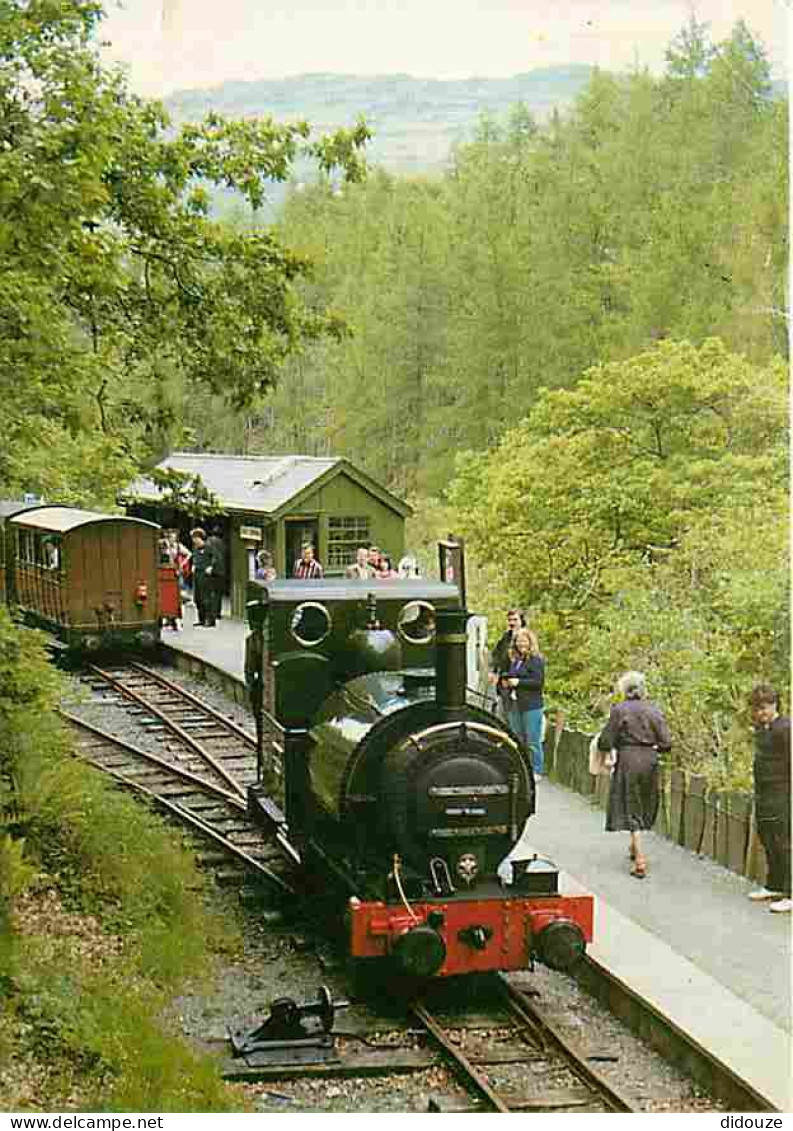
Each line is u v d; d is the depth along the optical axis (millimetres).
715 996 8945
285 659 11430
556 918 9281
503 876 11500
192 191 15586
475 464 29438
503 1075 8406
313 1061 8617
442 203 46156
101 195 10273
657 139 37781
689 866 12234
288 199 49906
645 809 11820
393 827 9352
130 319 15633
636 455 25453
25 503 29094
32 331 10406
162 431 16703
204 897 11812
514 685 14672
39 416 11844
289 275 16125
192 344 15953
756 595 20391
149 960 9930
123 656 24797
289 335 16172
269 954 10656
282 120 16734
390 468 42844
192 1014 9430
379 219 48125
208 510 17266
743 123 34938
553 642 23766
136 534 23750
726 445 24875
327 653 11586
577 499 25266
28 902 10484
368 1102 8141
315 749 10664
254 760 17109
